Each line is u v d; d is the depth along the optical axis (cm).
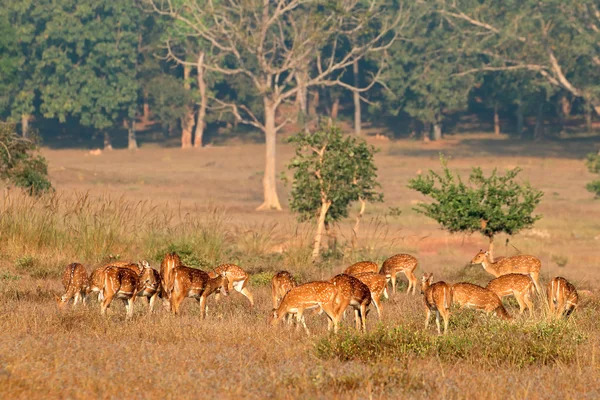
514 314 1591
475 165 8094
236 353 1101
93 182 6656
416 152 9094
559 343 1188
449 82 9306
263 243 2881
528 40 7506
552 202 5788
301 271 2344
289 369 980
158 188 6488
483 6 7912
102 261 2272
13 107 9362
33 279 1972
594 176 7450
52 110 9419
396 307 1658
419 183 2594
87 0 9500
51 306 1508
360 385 931
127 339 1188
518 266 2047
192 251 2489
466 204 2523
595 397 916
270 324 1338
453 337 1194
